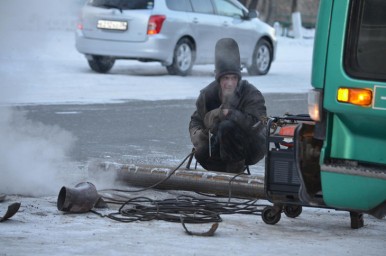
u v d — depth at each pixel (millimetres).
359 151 8750
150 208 10953
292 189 10266
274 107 25250
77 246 8969
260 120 12305
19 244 8969
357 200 8750
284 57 47000
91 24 30969
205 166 13062
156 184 12336
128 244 9148
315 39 8867
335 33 8750
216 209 11250
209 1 32938
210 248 9102
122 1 31016
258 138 12586
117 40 30734
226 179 11828
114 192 12273
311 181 9453
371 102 8562
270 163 10359
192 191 12180
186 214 10820
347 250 9266
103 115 22031
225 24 33375
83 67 32719
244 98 12508
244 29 34188
